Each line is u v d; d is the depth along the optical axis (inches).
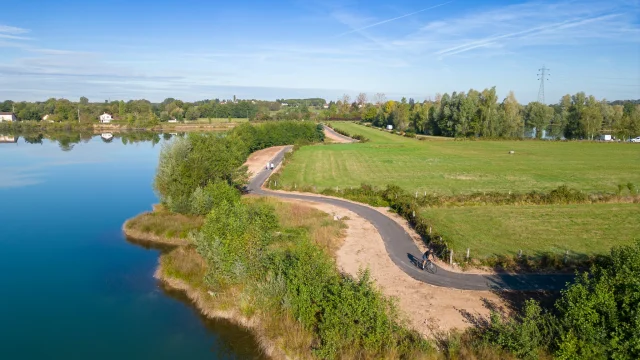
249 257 1035.9
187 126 7096.5
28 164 3403.1
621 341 677.3
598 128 4869.6
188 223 1587.1
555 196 1839.3
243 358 830.5
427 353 748.6
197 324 954.7
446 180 2485.2
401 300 973.8
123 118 7450.8
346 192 2079.2
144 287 1146.0
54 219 1818.4
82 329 940.0
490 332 791.1
